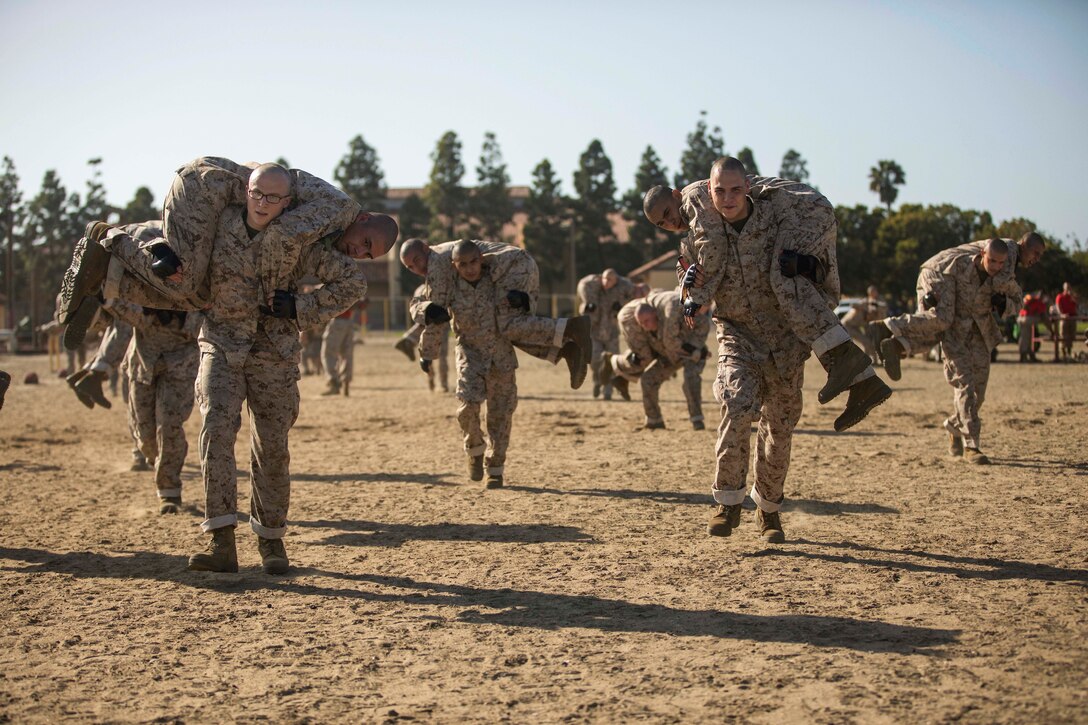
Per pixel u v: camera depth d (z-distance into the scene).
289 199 5.87
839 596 5.32
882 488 8.49
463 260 8.55
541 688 4.12
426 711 3.91
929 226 67.31
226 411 5.97
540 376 25.23
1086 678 4.00
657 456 10.70
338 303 5.96
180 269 5.73
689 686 4.09
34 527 7.70
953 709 3.74
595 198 85.50
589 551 6.52
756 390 6.39
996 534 6.68
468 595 5.57
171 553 6.77
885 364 9.77
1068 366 24.81
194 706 4.02
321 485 9.46
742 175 5.98
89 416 17.45
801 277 6.06
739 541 6.70
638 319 12.48
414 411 16.91
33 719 3.89
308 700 4.05
